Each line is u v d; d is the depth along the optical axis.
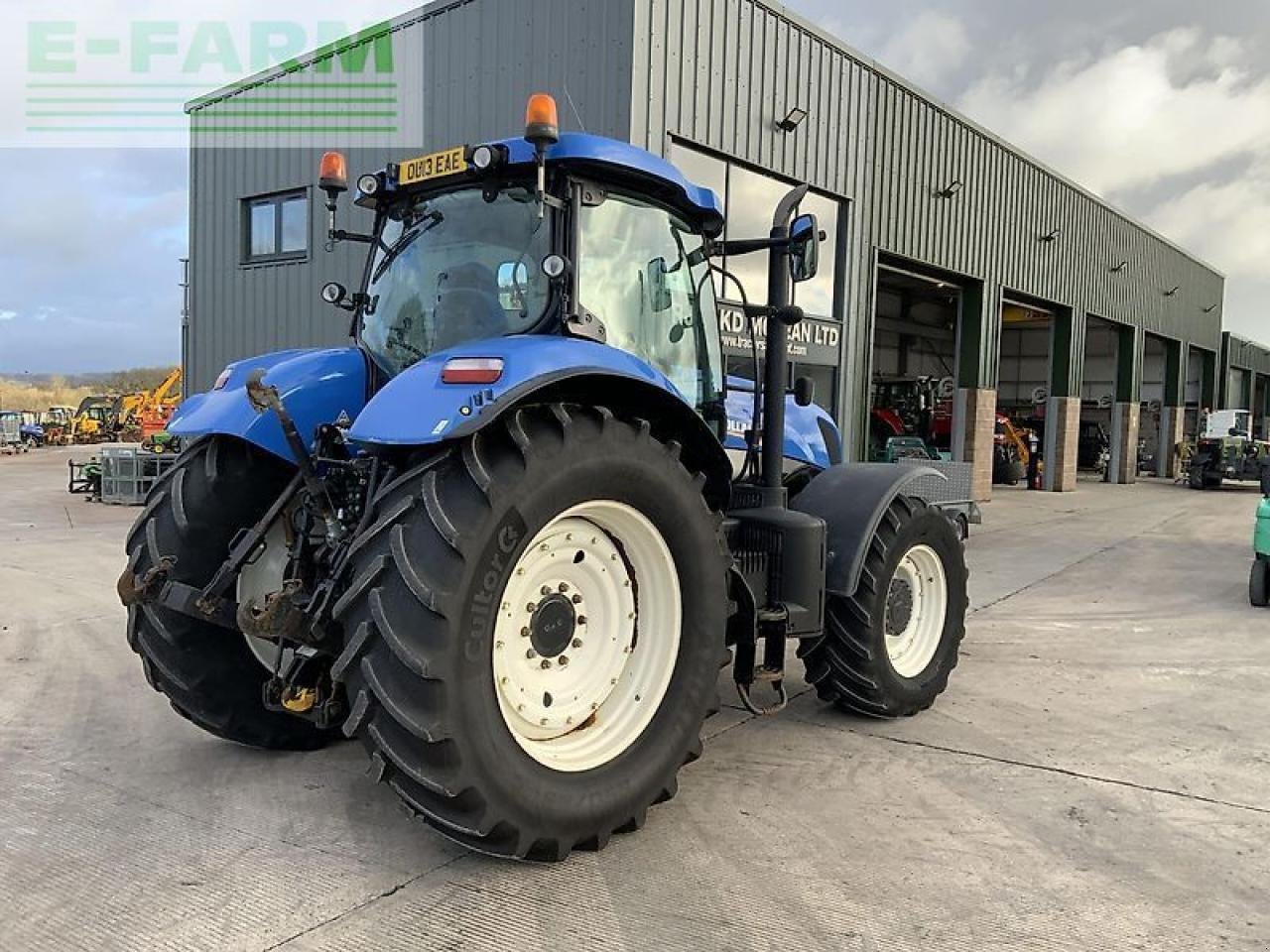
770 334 4.12
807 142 11.82
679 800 3.43
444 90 10.93
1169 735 4.26
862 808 3.39
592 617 3.11
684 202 3.68
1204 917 2.67
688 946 2.47
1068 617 6.93
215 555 3.48
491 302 3.33
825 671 4.27
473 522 2.56
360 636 2.56
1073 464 21.12
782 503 4.16
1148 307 25.08
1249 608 7.34
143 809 3.30
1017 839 3.16
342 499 3.39
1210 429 23.20
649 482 2.97
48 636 5.89
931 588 4.71
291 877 2.81
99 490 15.26
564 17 9.79
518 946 2.46
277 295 13.60
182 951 2.42
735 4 10.52
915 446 17.48
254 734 3.75
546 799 2.73
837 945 2.49
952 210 15.38
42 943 2.45
